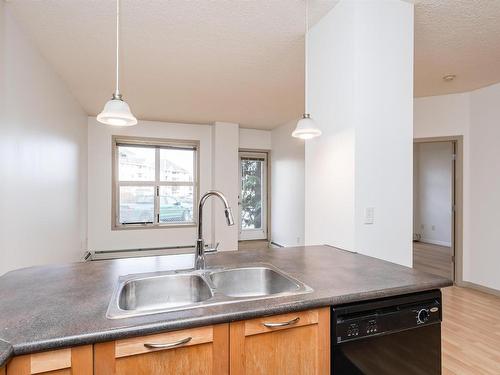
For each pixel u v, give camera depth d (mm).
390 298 1280
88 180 5098
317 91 2279
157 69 3123
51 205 2953
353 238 1924
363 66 1911
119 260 1799
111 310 1027
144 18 2186
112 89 3732
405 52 2033
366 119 1927
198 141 5809
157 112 4918
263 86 3648
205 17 2180
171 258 1865
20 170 2199
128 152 5418
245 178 6465
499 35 2391
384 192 1985
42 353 850
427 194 7016
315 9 2096
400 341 1271
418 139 4125
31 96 2447
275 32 2387
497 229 3525
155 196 5570
